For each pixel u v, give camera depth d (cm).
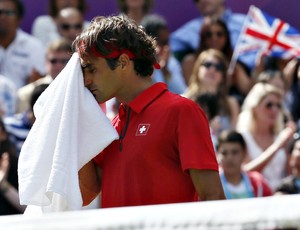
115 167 1057
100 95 1055
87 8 3008
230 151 2053
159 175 1029
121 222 667
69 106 1028
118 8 2986
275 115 2355
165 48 2634
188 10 2977
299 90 2670
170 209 676
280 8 3005
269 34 2695
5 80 2481
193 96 2370
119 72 1050
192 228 650
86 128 1038
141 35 1062
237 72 2700
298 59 2692
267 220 641
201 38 2814
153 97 1057
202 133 1024
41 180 1027
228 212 652
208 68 2500
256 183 2067
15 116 2323
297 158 2142
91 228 671
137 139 1042
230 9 2983
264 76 2653
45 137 1031
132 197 1034
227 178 2058
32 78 2797
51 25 2912
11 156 2041
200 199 1030
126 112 1074
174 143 1031
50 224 689
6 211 1998
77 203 1007
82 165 1040
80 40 1054
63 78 1047
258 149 2327
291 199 673
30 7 3003
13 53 2794
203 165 1012
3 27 2780
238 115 2461
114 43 1037
